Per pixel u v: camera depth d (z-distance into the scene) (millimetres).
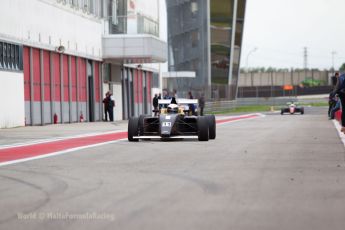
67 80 53719
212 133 26359
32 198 11055
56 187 12359
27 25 45375
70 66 54125
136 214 9289
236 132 32469
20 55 44156
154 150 21000
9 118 42500
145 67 75688
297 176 13539
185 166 15773
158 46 63406
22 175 14516
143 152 20250
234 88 109500
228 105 103812
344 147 21625
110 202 10414
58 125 47406
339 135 28938
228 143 24016
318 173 14070
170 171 14703
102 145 23797
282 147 21719
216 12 107438
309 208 9648
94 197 10984
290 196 10789
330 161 16750
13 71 42969
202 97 78812
